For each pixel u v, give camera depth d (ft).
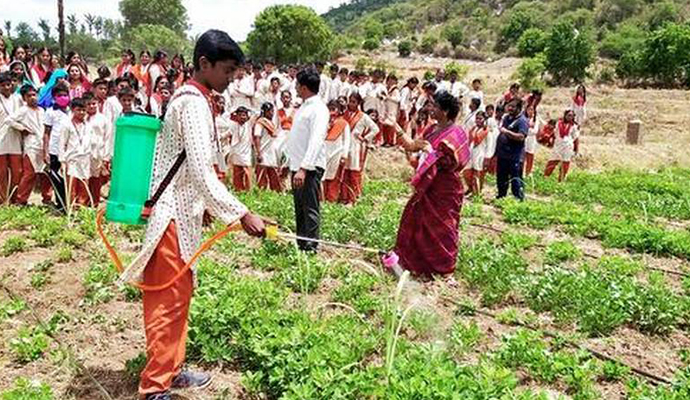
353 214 39.11
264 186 51.44
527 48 213.46
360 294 26.43
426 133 29.76
